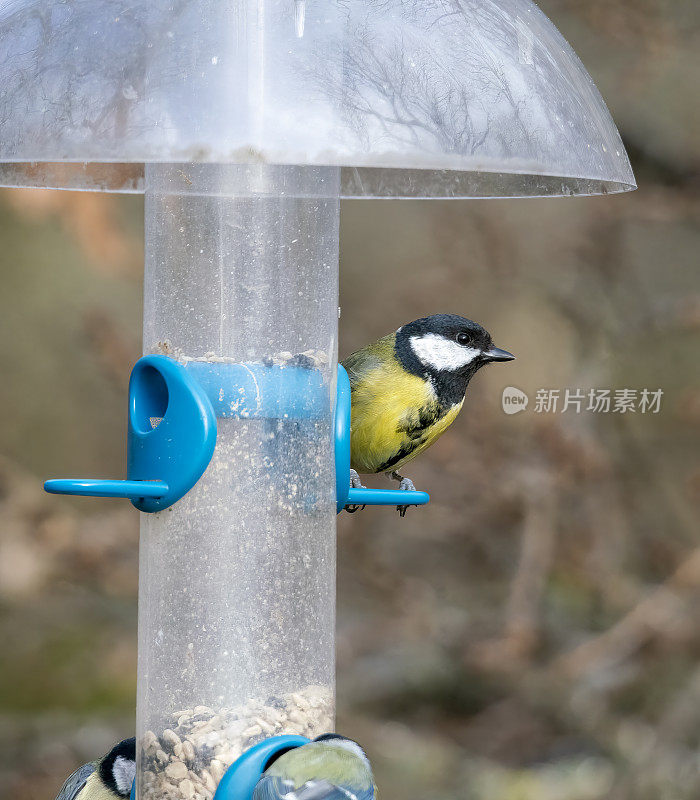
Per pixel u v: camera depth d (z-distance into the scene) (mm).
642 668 12672
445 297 12984
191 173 6137
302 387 6203
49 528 12148
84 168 6711
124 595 12508
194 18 4953
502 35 5324
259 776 5820
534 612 12688
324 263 6324
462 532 12500
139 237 12992
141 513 6195
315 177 6289
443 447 12367
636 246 13125
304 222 6258
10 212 12328
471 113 4934
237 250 6156
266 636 6027
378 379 8008
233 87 4797
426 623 12875
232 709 5945
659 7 13055
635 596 12703
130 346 12812
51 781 12031
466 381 8242
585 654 12672
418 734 13266
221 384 6066
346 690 13344
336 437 6379
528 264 12938
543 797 12633
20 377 13219
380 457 8188
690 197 12961
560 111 5262
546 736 13203
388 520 12984
